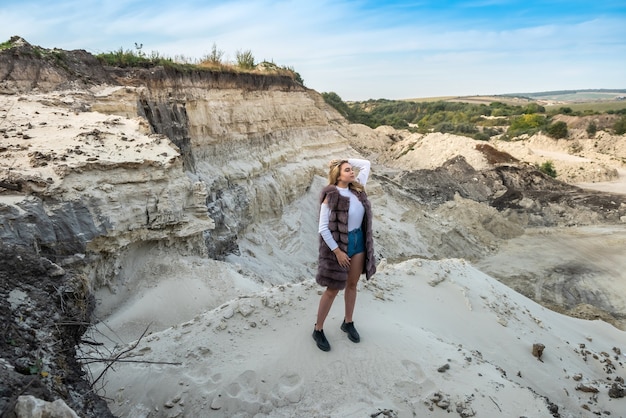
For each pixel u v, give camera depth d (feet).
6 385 9.16
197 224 41.19
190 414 14.60
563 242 89.86
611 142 173.68
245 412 14.40
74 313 13.65
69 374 11.85
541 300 66.28
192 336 17.99
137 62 65.87
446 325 22.33
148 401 15.30
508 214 102.73
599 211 104.22
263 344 17.03
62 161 32.17
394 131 192.13
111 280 34.27
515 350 22.86
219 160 70.49
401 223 89.81
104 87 55.21
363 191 16.08
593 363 26.63
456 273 29.14
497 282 33.50
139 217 35.65
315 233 80.18
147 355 17.28
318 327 16.19
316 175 93.50
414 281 25.64
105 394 15.67
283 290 20.17
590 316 57.62
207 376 15.79
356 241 15.72
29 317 12.01
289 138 93.56
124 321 31.83
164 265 37.96
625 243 86.99
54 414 8.80
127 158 36.04
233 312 18.75
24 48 51.24
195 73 71.77
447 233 88.07
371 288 22.50
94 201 31.99
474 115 295.69
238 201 65.92
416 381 15.31
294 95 101.50
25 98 45.50
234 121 76.74
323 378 15.17
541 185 120.06
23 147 33.12
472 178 120.88
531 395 15.76
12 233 26.61
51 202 29.71
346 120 195.62
